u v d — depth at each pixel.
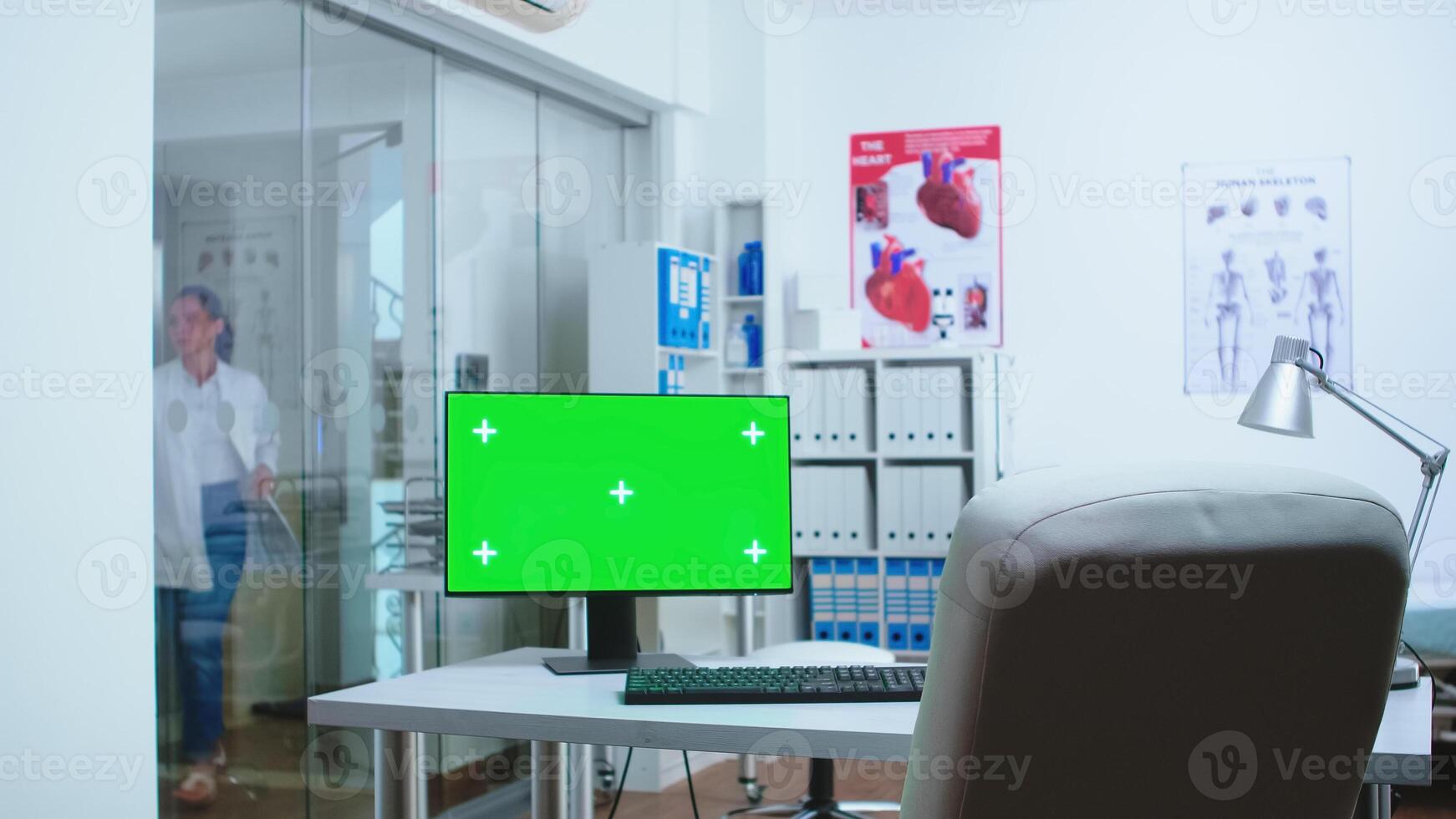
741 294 5.08
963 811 1.16
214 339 3.30
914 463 4.97
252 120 3.43
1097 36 5.18
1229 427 5.02
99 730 2.54
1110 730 1.15
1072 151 5.20
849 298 5.43
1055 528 1.09
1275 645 1.14
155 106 3.14
